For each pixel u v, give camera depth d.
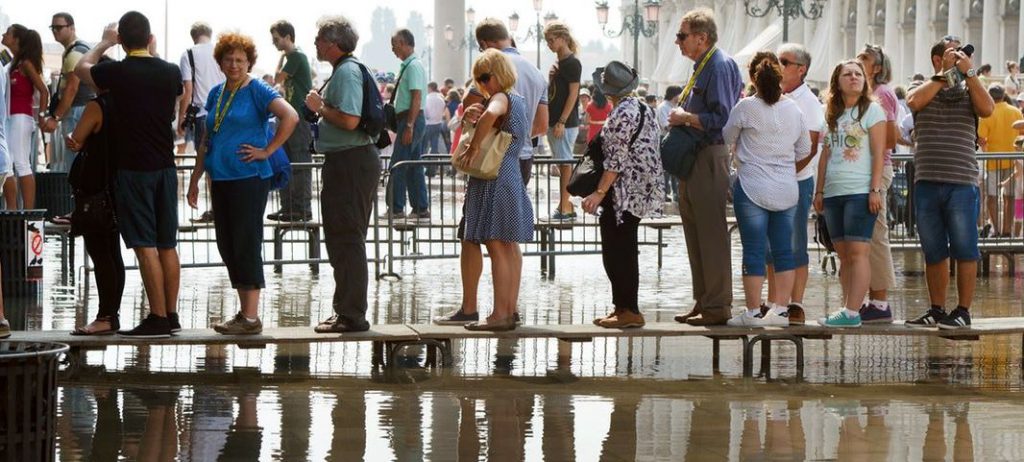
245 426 14.62
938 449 13.92
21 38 28.20
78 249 32.69
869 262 19.67
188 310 22.95
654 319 22.61
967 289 18.80
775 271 18.64
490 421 14.99
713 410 15.65
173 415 15.10
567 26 25.70
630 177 18.25
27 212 24.38
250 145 17.73
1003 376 17.97
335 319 18.30
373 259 29.09
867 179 18.67
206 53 30.80
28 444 11.45
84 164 17.69
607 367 18.33
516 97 18.09
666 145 18.38
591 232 36.28
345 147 17.94
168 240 17.78
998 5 92.88
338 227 18.05
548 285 27.17
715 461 13.42
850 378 17.75
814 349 19.98
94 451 13.56
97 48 19.72
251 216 17.84
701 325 18.62
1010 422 15.14
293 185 28.61
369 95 17.89
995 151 32.09
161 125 17.58
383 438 14.20
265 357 18.73
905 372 18.20
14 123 28.12
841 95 18.73
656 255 33.47
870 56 21.06
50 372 11.66
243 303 18.06
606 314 23.09
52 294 24.56
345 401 15.91
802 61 19.03
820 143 21.19
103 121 17.53
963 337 18.64
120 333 17.77
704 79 18.23
